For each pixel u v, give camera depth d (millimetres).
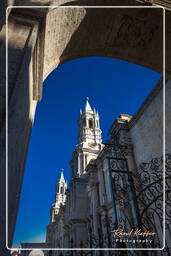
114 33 7316
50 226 59125
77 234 27938
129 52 8070
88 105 55531
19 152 3332
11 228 2934
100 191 23688
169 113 13359
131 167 15875
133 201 8234
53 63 6488
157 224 10359
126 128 18719
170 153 12648
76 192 32375
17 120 2920
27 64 3311
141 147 16172
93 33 7027
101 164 24891
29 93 4285
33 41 3621
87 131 48344
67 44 6578
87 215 28875
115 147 16984
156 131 14672
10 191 2670
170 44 7508
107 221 11797
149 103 15977
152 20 6918
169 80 13531
